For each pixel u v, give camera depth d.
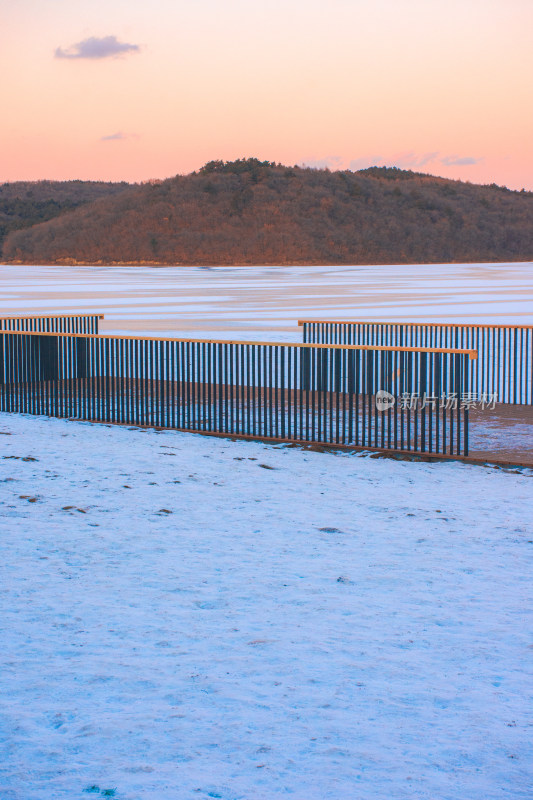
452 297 64.25
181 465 14.53
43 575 8.37
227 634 6.94
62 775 4.71
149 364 19.42
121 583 8.22
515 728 5.36
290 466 15.09
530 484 13.92
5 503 11.18
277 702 5.68
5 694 5.73
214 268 141.25
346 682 6.02
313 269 134.38
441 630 7.14
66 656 6.41
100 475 13.32
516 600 7.98
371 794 4.58
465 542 10.13
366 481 13.97
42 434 17.47
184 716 5.44
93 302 60.62
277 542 9.93
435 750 5.06
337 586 8.31
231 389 18.36
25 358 20.91
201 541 9.87
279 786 4.64
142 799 4.48
